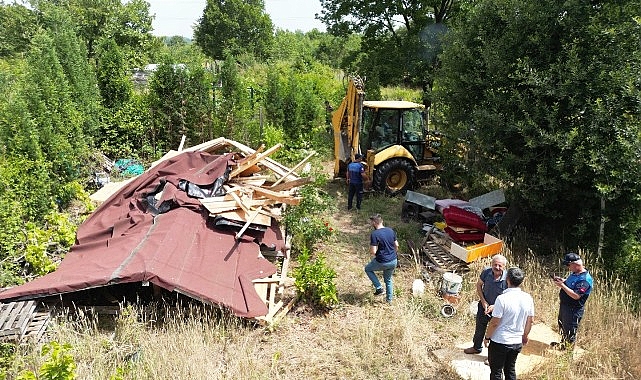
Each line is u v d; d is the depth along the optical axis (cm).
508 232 896
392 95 2241
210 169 881
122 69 1357
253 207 803
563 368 532
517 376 536
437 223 901
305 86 2100
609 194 748
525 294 477
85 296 648
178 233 693
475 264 757
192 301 648
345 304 698
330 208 1022
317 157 1541
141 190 838
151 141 1361
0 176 748
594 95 780
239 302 614
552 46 844
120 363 528
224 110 1428
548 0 827
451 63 995
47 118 970
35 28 2664
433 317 673
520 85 868
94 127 1213
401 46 1719
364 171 1127
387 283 698
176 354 539
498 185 1062
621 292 686
